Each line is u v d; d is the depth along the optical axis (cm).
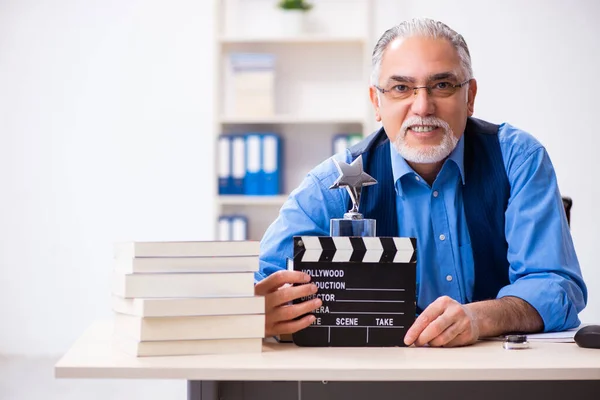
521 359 136
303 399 156
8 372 461
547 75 486
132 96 510
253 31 496
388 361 133
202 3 509
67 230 509
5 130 507
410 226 189
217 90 475
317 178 191
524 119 488
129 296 138
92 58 509
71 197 509
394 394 157
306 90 493
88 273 510
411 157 179
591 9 484
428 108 174
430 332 147
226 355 138
